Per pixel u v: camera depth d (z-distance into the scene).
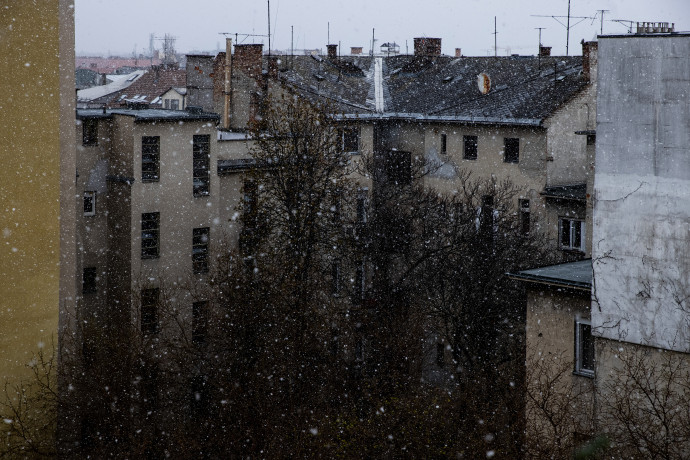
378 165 41.78
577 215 35.16
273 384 25.73
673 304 15.83
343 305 35.09
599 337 16.98
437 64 45.53
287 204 31.80
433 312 32.31
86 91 69.19
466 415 22.39
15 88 16.03
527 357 19.00
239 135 37.47
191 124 31.12
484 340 31.42
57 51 16.62
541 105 37.47
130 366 25.69
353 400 26.67
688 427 15.09
